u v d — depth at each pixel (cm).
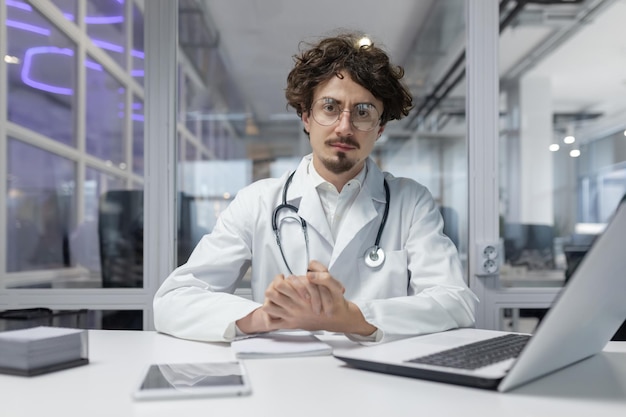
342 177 124
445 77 221
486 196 188
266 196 128
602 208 203
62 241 196
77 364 72
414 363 64
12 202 199
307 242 121
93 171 197
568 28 202
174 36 190
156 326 103
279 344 82
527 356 55
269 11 227
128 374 67
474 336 83
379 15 227
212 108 271
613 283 61
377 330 87
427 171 231
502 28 200
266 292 86
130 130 195
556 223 200
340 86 114
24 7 205
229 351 83
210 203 211
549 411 52
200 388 57
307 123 126
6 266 196
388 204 126
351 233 117
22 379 65
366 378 64
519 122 202
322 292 85
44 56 204
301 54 128
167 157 189
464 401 55
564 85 205
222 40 235
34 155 198
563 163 204
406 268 119
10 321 99
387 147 289
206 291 103
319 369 68
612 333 77
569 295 52
